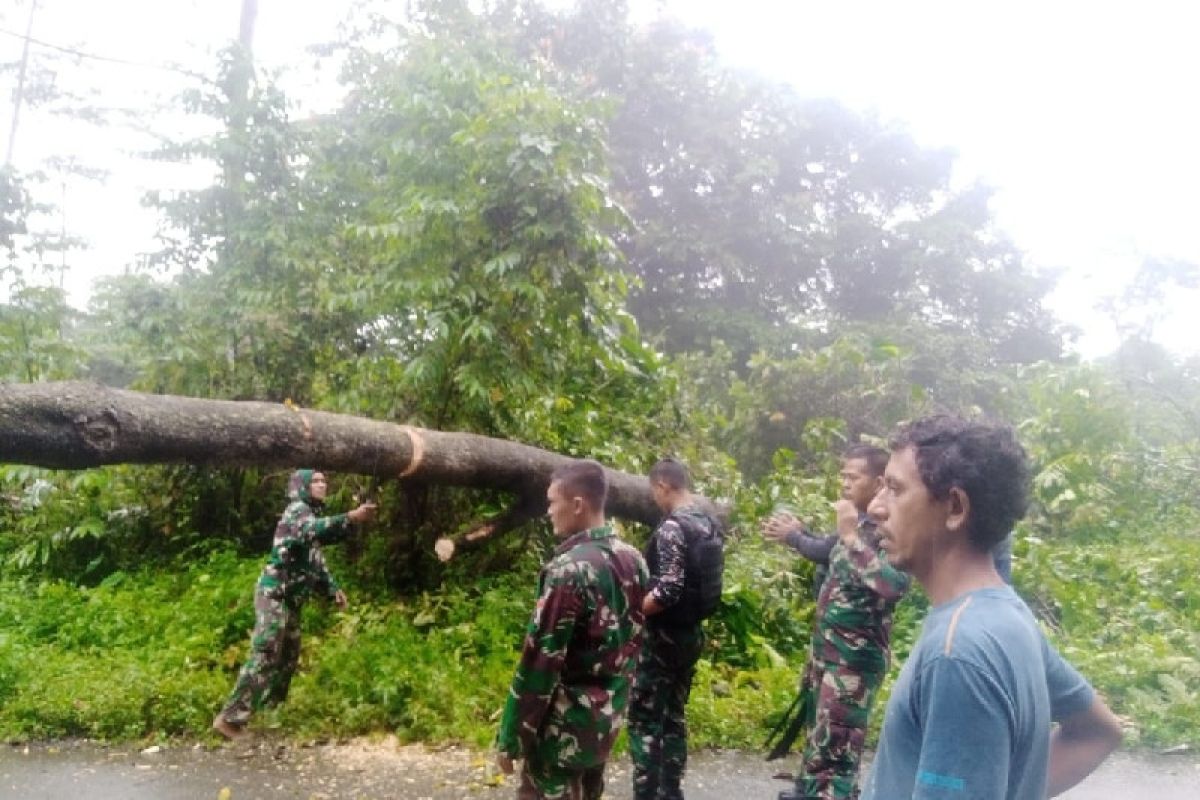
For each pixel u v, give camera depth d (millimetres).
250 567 7125
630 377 8336
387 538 6938
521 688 2963
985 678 1358
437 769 4645
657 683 4027
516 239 6559
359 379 7062
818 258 19359
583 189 6539
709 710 5375
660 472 4281
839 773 3693
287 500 8125
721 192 19000
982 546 1548
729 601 6430
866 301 20469
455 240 6641
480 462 5621
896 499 1616
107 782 4387
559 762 3043
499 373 6535
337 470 4926
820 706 3746
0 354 7957
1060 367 12414
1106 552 8820
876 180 20922
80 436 3574
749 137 19672
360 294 7000
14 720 4961
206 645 5926
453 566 6809
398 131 7430
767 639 6594
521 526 6562
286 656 5098
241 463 4434
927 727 1381
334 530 5066
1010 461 1524
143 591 6891
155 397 4027
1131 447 11352
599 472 3252
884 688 5770
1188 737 5465
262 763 4684
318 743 4957
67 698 5078
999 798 1312
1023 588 7652
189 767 4602
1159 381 20406
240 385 8039
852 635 3697
